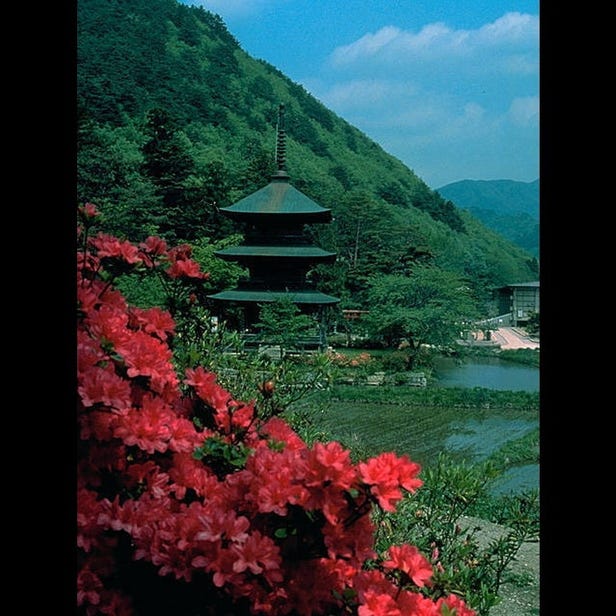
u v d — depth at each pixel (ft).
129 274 23.50
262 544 16.34
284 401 34.96
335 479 16.26
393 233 446.19
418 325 301.22
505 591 43.88
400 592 16.99
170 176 369.71
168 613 18.16
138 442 17.62
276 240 268.82
